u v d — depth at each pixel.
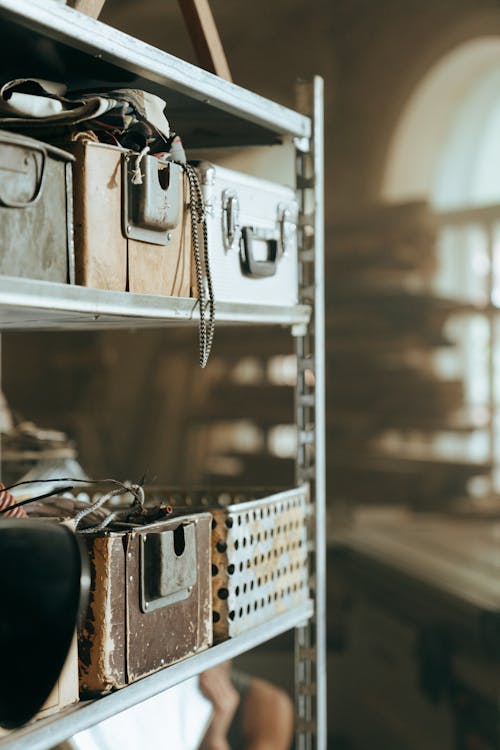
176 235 1.78
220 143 2.32
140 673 1.62
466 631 4.66
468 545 5.25
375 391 5.94
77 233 1.55
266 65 6.46
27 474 2.55
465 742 4.64
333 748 5.30
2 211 1.38
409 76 5.82
